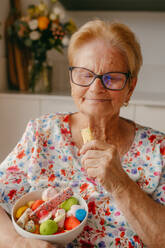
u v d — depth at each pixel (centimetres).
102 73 71
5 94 194
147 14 206
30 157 86
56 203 62
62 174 82
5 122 199
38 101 192
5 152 204
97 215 75
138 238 73
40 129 87
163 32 208
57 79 229
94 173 64
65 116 89
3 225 68
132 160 81
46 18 181
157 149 81
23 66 209
